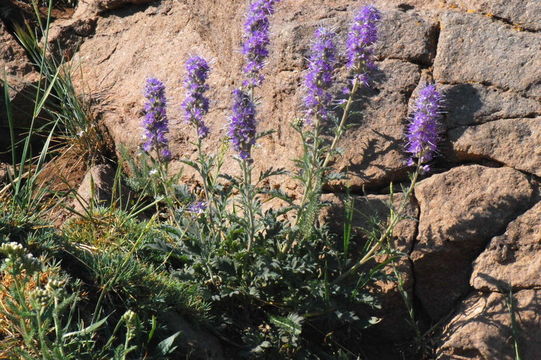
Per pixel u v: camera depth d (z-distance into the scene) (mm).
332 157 1521
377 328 1510
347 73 1538
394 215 1472
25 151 1491
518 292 1462
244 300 1474
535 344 1449
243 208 1511
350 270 1469
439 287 1498
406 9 1572
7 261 1245
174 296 1416
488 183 1488
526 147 1483
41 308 1256
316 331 1495
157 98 1452
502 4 1529
